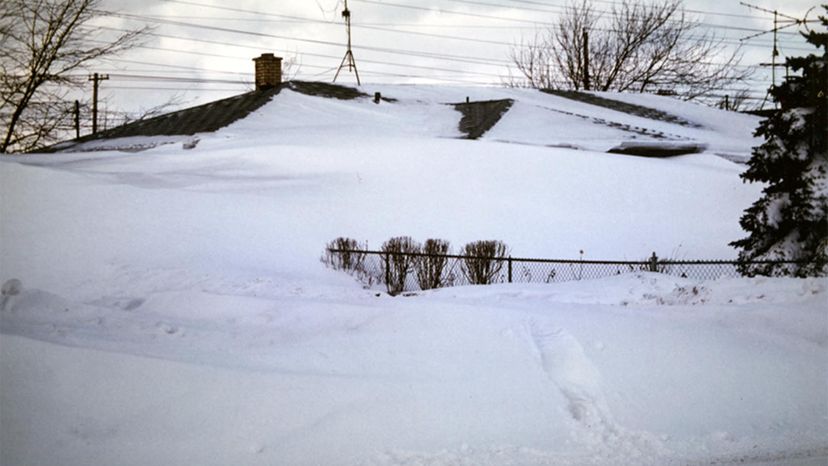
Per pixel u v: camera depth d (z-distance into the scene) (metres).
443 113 35.81
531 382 8.05
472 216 22.47
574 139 30.31
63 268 15.95
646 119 37.62
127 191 21.52
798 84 17.05
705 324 10.19
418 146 27.94
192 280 15.03
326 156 27.22
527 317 10.34
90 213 19.53
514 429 7.00
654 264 15.36
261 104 36.47
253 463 6.16
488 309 10.69
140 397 7.08
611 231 22.08
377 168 26.11
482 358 8.79
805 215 16.23
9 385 6.98
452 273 16.84
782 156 16.84
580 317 10.38
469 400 7.55
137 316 10.66
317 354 8.80
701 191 25.27
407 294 14.87
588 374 8.28
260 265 17.28
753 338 9.59
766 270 16.50
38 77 36.47
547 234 21.59
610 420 7.27
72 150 34.03
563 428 7.06
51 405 6.78
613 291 13.57
